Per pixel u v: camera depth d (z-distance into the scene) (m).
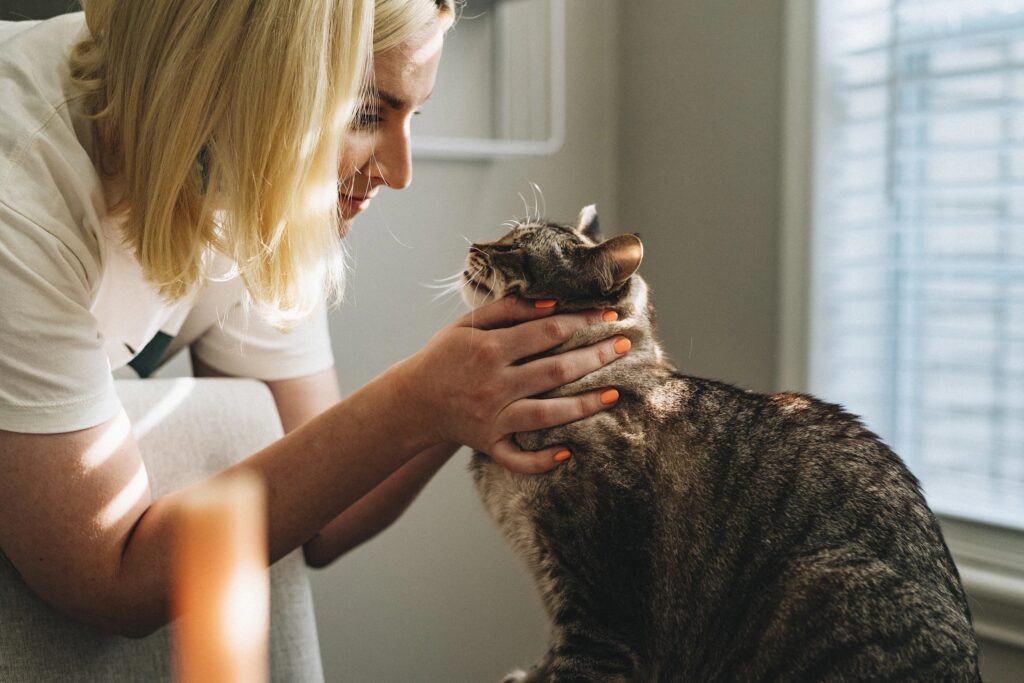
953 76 1.47
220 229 0.83
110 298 0.91
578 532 0.94
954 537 1.50
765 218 1.67
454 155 1.64
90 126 0.80
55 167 0.75
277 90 0.73
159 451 1.03
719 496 0.94
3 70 0.78
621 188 1.92
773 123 1.63
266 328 1.20
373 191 0.93
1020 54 1.39
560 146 1.81
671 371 1.10
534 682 1.01
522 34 1.69
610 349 0.95
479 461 1.07
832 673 0.83
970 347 1.50
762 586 0.89
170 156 0.74
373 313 1.60
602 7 1.85
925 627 0.83
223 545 0.71
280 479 0.85
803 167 1.62
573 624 0.94
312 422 0.88
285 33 0.72
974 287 1.49
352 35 0.75
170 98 0.72
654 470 0.96
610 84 1.89
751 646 0.88
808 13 1.58
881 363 1.63
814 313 1.65
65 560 0.76
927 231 1.55
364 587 1.62
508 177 1.75
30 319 0.71
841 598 0.84
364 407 0.88
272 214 0.79
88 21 0.78
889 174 1.58
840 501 0.91
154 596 0.78
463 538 1.73
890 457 0.98
